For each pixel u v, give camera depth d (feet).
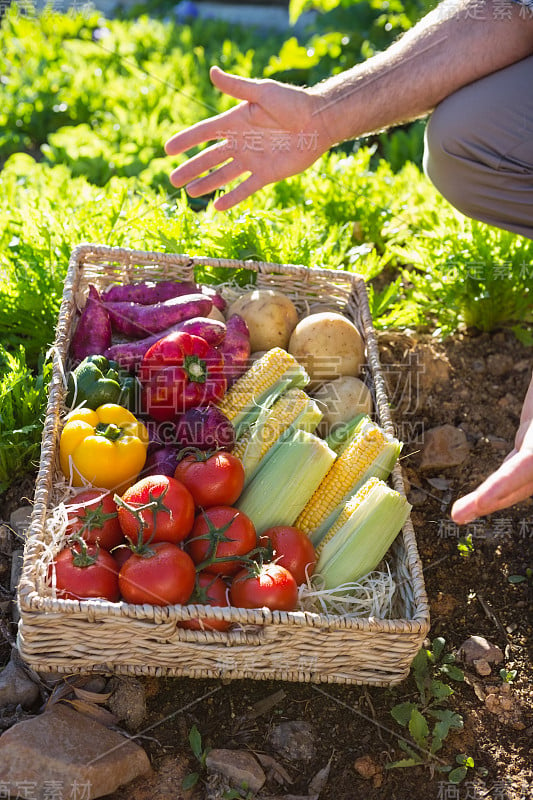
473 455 10.99
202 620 7.29
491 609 9.29
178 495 7.62
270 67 18.63
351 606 8.15
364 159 14.69
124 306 10.00
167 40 20.61
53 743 7.11
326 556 8.32
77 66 18.34
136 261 10.57
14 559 8.86
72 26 19.85
